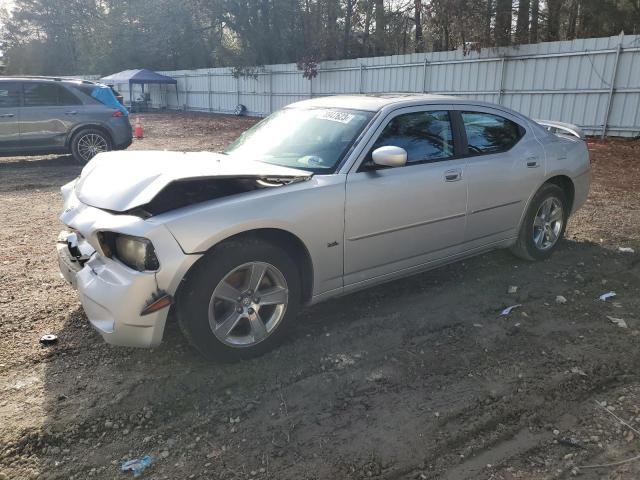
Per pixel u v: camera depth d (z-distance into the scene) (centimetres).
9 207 775
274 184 349
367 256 386
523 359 345
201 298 312
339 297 409
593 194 833
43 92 1087
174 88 3522
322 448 265
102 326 309
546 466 252
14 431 277
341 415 290
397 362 342
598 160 1142
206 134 1941
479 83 1689
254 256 326
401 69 1966
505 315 408
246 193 335
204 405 299
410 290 457
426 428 279
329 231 358
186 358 345
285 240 360
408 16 2622
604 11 1830
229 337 335
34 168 1138
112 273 309
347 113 416
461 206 435
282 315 349
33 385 317
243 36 3041
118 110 1156
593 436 272
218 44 3506
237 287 334
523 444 268
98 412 293
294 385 317
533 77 1537
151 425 284
